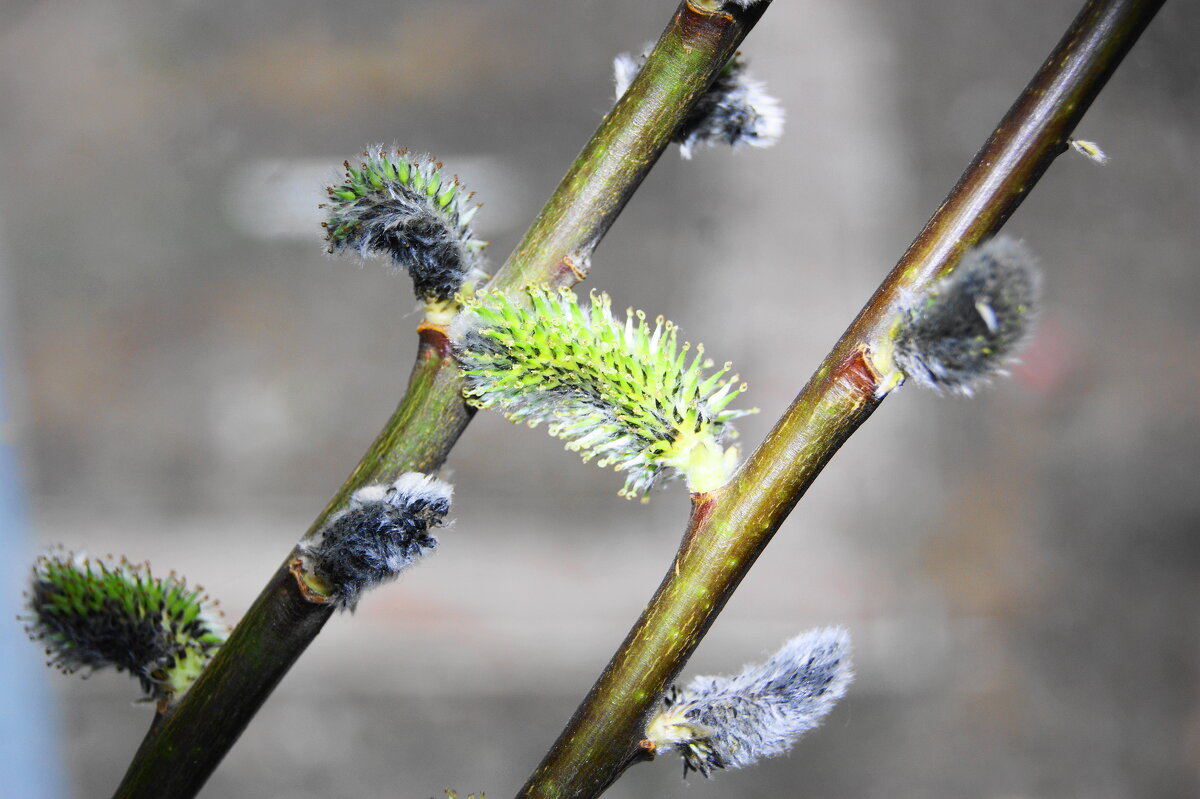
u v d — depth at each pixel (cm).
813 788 154
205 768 49
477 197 251
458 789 157
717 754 47
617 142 48
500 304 48
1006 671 169
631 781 156
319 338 244
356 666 178
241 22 297
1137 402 200
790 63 273
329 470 222
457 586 192
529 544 201
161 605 49
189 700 49
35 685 155
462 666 177
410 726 168
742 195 252
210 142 273
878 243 241
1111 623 173
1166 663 166
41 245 260
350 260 48
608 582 192
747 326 227
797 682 47
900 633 175
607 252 242
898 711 164
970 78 267
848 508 197
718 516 47
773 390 213
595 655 179
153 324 246
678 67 48
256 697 49
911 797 152
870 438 206
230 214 263
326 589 48
